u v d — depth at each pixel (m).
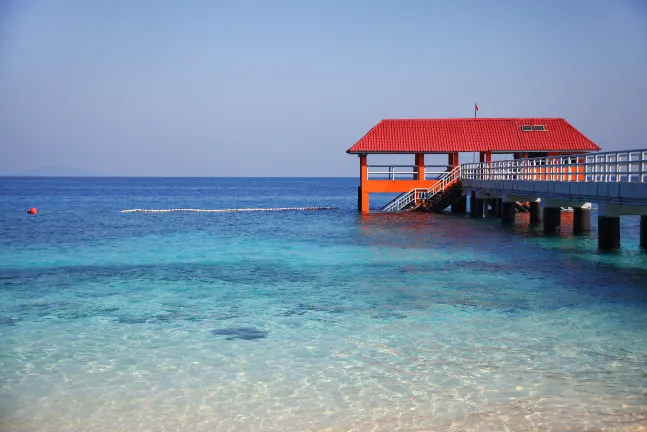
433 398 9.49
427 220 40.09
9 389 9.96
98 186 184.25
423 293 16.91
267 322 13.91
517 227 34.72
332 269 21.03
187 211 55.12
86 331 13.28
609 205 22.75
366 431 8.48
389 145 45.31
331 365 10.96
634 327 13.15
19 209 60.66
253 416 8.98
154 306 15.62
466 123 47.25
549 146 45.41
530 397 9.47
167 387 10.02
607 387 9.80
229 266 21.92
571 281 18.30
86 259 23.92
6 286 18.39
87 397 9.65
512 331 12.95
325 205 73.19
